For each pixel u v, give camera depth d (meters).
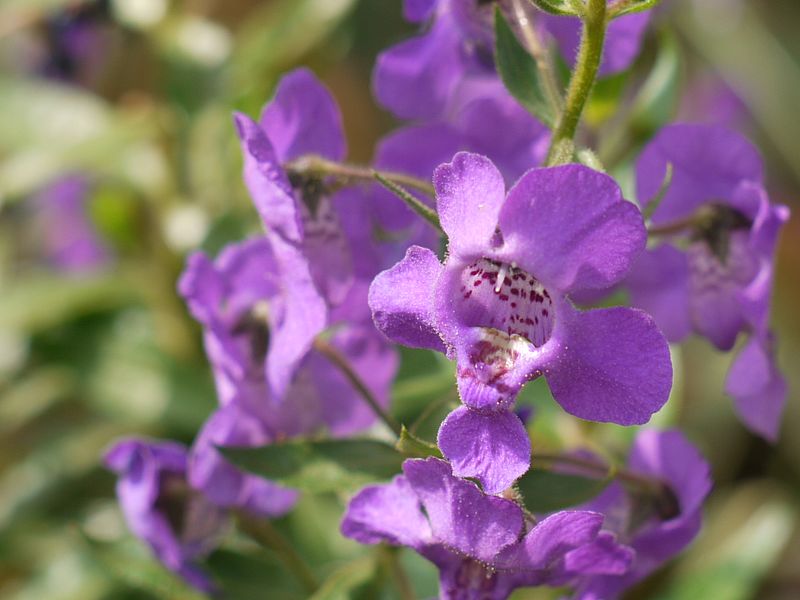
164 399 0.20
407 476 0.11
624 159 0.16
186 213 0.20
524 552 0.11
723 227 0.14
